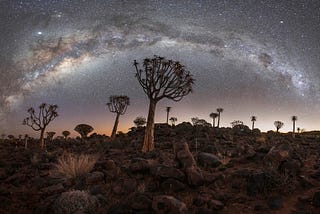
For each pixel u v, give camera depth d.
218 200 8.33
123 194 9.28
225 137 24.27
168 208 7.29
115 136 34.03
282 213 7.62
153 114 22.09
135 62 23.14
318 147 21.20
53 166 14.73
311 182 9.45
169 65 22.73
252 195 8.65
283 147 11.57
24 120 33.62
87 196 8.45
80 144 31.11
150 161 12.06
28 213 8.60
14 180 12.30
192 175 9.36
